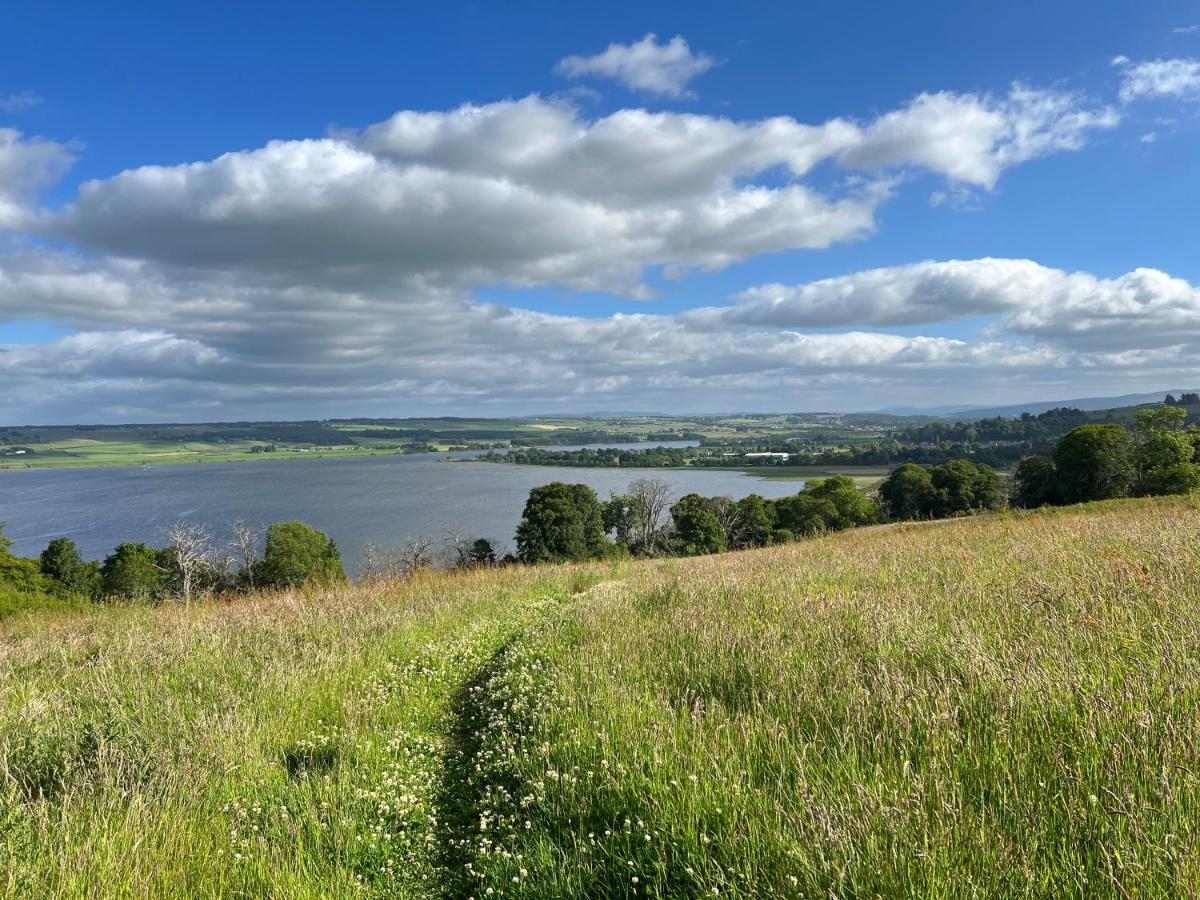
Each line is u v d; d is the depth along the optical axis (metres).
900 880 2.59
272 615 11.77
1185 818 2.63
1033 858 2.63
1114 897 2.38
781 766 3.72
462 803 4.57
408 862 3.81
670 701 5.32
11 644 11.00
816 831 2.92
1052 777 3.17
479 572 21.20
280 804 4.29
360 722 5.95
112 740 5.12
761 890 2.79
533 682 6.52
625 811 3.71
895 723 4.00
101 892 3.21
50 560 50.88
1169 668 4.11
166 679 7.17
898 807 2.96
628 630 8.06
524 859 3.47
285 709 6.14
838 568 11.77
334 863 3.68
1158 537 9.52
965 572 9.05
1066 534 12.60
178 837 3.74
